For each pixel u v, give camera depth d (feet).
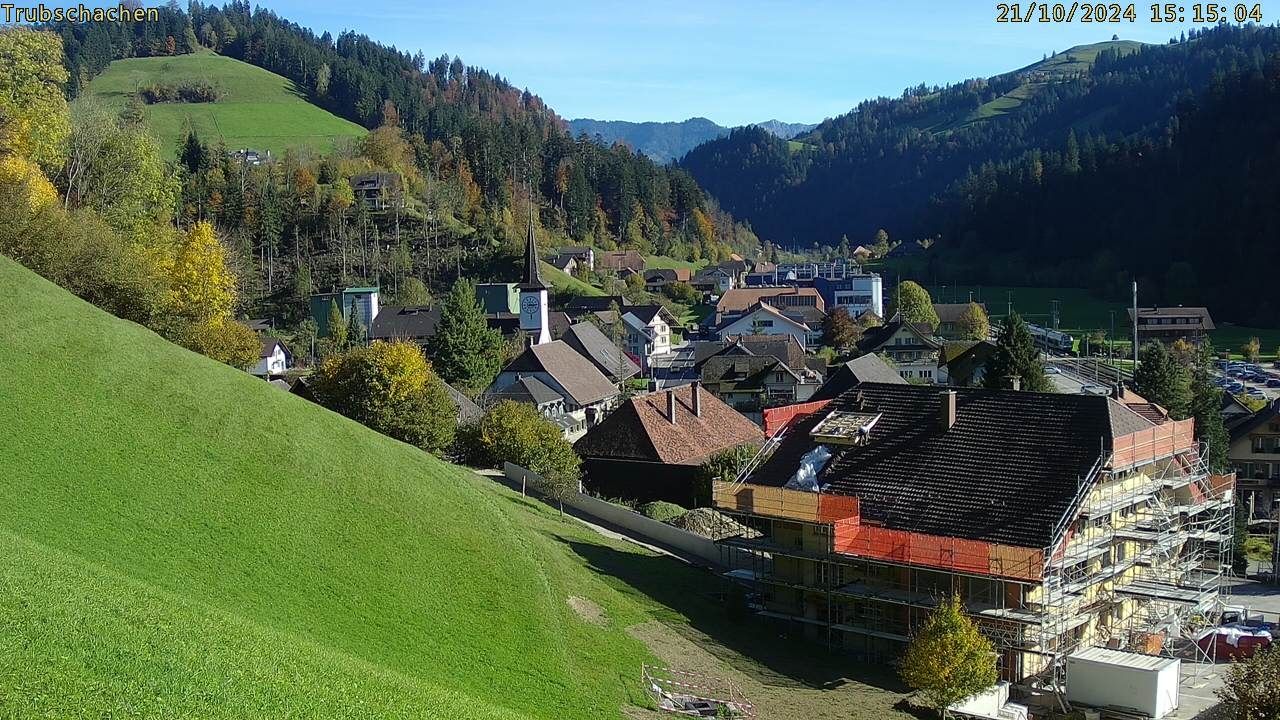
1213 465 307.99
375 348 291.99
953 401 197.36
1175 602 195.83
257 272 642.22
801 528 190.19
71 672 90.22
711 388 458.91
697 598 196.54
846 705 155.33
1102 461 177.68
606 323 611.47
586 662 151.33
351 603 141.08
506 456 282.77
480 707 116.26
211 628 110.73
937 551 170.91
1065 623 171.32
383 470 183.01
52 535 127.03
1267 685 142.51
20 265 204.23
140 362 181.88
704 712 144.66
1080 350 599.98
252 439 173.27
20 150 284.00
